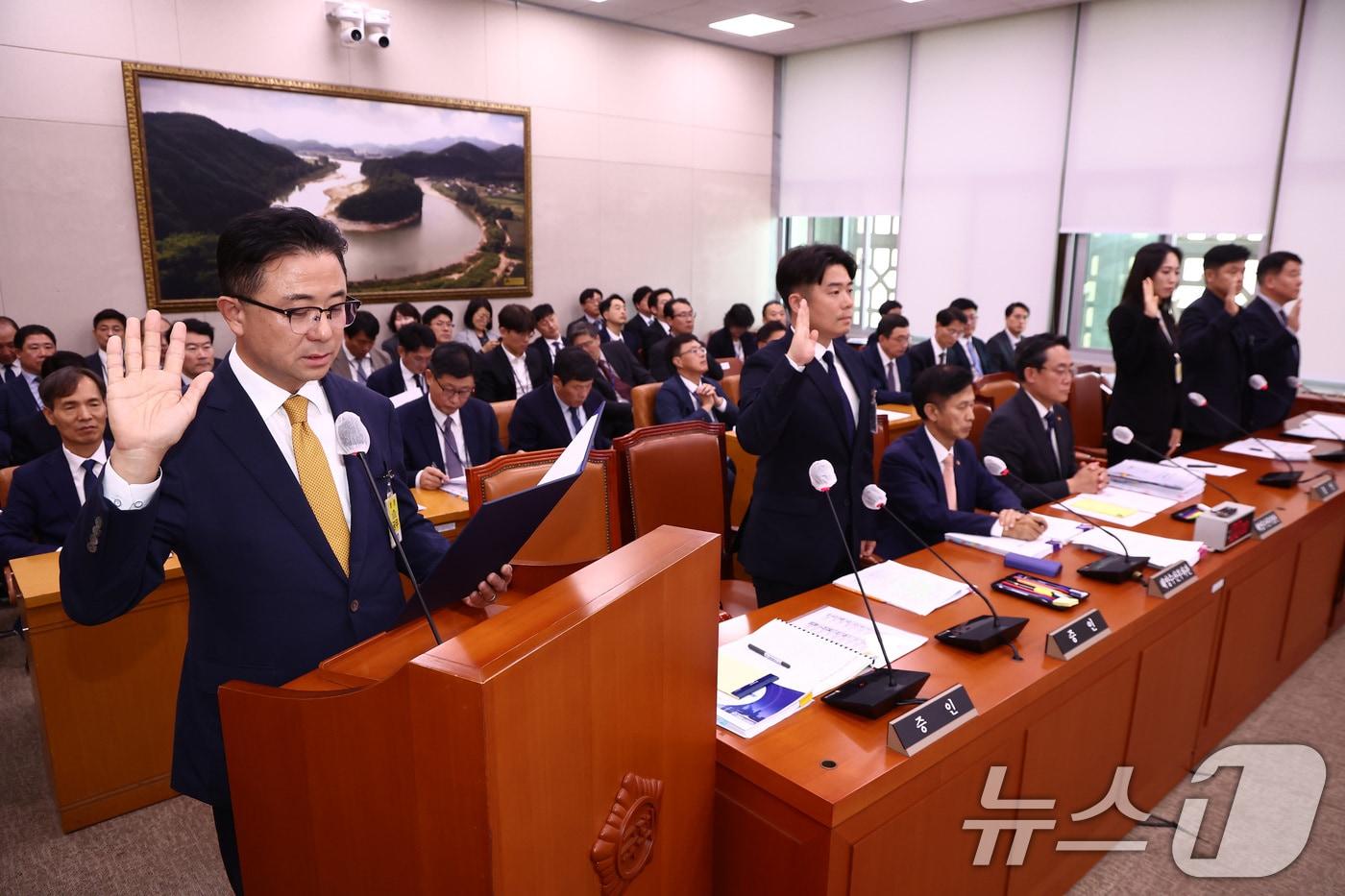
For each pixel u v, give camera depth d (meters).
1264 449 3.52
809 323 2.05
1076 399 4.52
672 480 2.65
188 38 5.14
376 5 5.89
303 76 5.61
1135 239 6.57
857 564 2.28
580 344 5.70
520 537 1.26
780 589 2.29
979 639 1.64
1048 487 2.80
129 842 2.24
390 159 6.07
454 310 6.62
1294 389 4.00
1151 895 1.97
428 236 6.36
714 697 1.15
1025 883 1.73
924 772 1.33
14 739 2.73
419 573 1.47
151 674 2.35
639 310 7.62
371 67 5.90
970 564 2.16
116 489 1.02
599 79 7.22
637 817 0.97
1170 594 1.94
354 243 6.00
